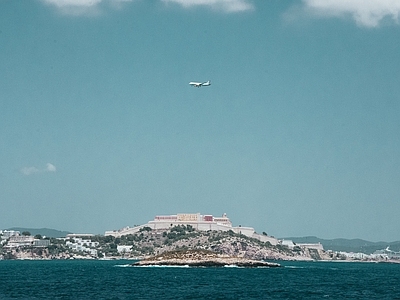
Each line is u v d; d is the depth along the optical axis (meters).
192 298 175.62
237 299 175.00
